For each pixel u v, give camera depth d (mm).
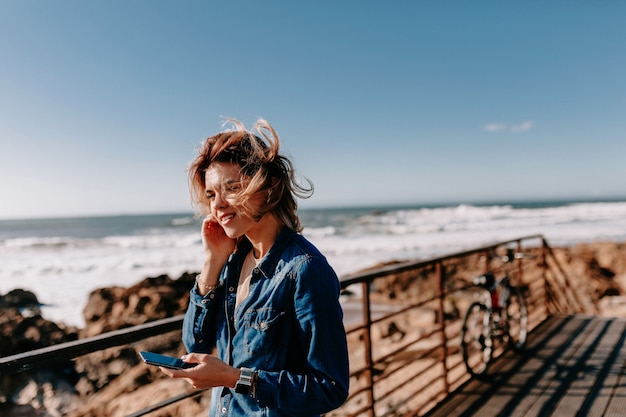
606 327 5773
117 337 1705
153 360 1074
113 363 8203
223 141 1197
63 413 7199
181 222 81125
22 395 7527
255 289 1195
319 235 39844
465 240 32375
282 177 1203
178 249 34062
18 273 24547
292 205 1274
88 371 8055
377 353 7047
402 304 13344
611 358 4598
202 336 1336
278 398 1090
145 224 77500
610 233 32625
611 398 3660
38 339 10477
